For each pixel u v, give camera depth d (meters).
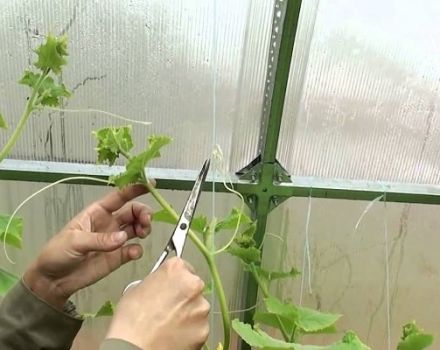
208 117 0.78
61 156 0.79
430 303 1.00
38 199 0.83
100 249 0.55
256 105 0.75
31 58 0.72
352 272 0.95
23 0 0.68
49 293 0.58
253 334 0.52
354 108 0.78
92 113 0.77
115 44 0.72
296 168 0.82
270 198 0.80
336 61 0.74
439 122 0.80
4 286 0.63
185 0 0.69
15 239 0.64
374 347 1.04
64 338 0.59
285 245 0.90
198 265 0.89
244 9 0.69
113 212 0.61
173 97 0.76
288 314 0.64
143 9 0.70
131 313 0.43
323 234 0.90
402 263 0.95
